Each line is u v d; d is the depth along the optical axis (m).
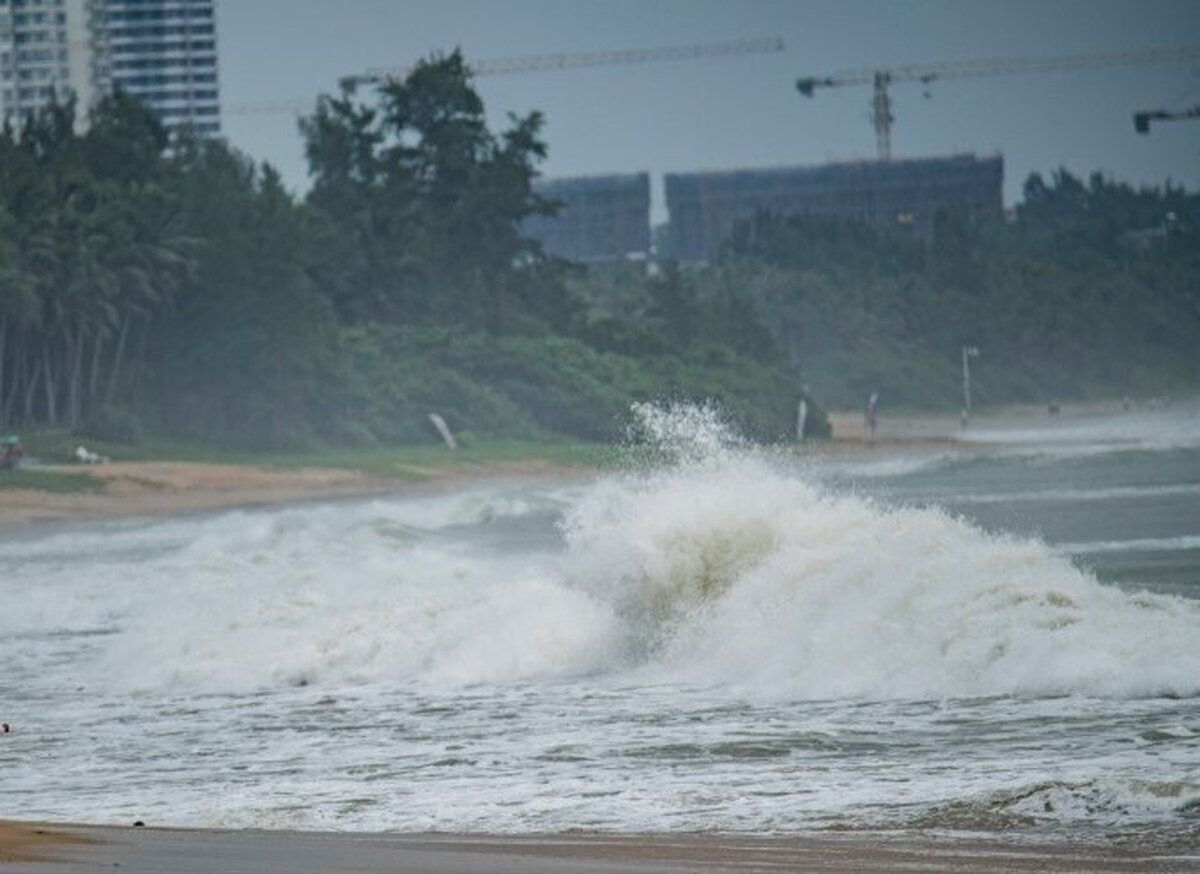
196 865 37.56
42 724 67.88
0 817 49.88
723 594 74.69
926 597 67.94
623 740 58.00
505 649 74.56
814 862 38.38
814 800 46.94
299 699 71.12
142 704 71.94
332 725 64.75
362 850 40.03
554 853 39.62
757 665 68.94
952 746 53.66
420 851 39.75
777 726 58.53
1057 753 51.62
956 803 44.97
